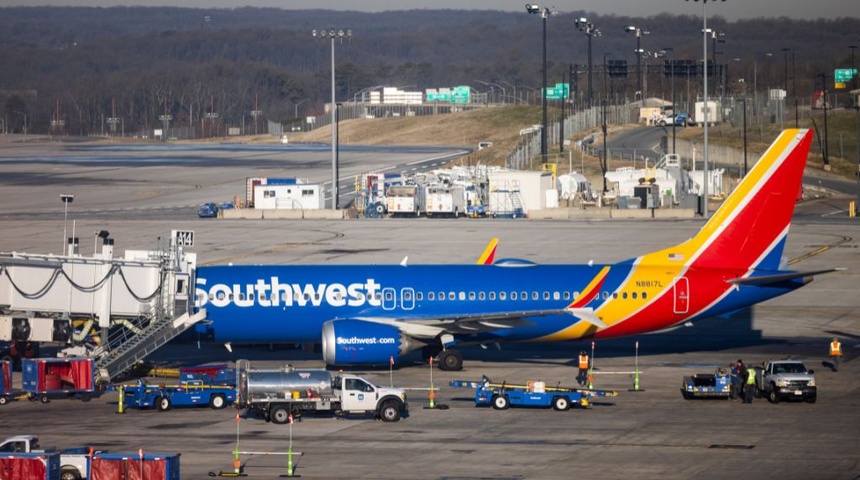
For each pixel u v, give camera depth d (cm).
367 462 18375
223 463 18362
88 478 16875
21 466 16325
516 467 18025
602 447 19362
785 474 17600
